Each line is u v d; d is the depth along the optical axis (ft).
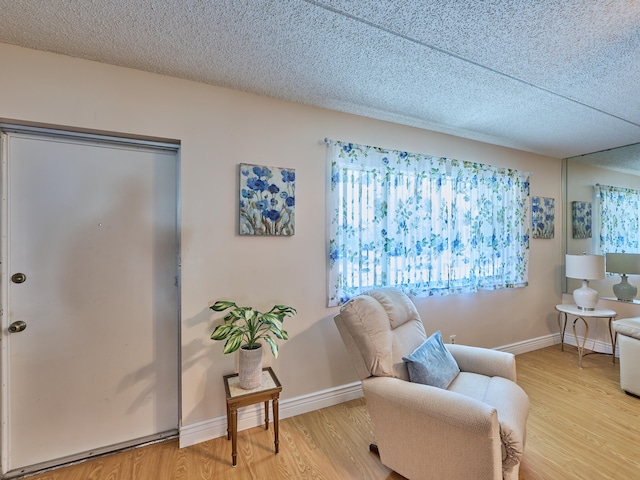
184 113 6.03
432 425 4.40
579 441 5.97
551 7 4.16
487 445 3.96
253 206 6.52
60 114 5.22
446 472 4.34
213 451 5.76
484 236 9.58
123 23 4.45
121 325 5.96
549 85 6.31
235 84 6.25
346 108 7.38
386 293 6.50
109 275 5.87
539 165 11.16
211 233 6.22
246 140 6.54
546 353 10.64
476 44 5.00
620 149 10.26
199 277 6.12
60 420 5.55
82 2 4.01
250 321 5.69
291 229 6.89
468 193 9.25
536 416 6.80
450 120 8.10
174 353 6.35
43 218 5.43
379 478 5.06
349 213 7.54
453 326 9.12
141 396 6.10
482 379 5.71
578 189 11.29
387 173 7.92
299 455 5.63
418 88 6.45
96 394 5.78
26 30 4.59
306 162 7.14
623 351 7.91
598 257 9.50
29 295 5.36
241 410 6.43
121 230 5.96
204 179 6.17
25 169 5.31
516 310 10.53
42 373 5.44
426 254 8.47
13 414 5.28
